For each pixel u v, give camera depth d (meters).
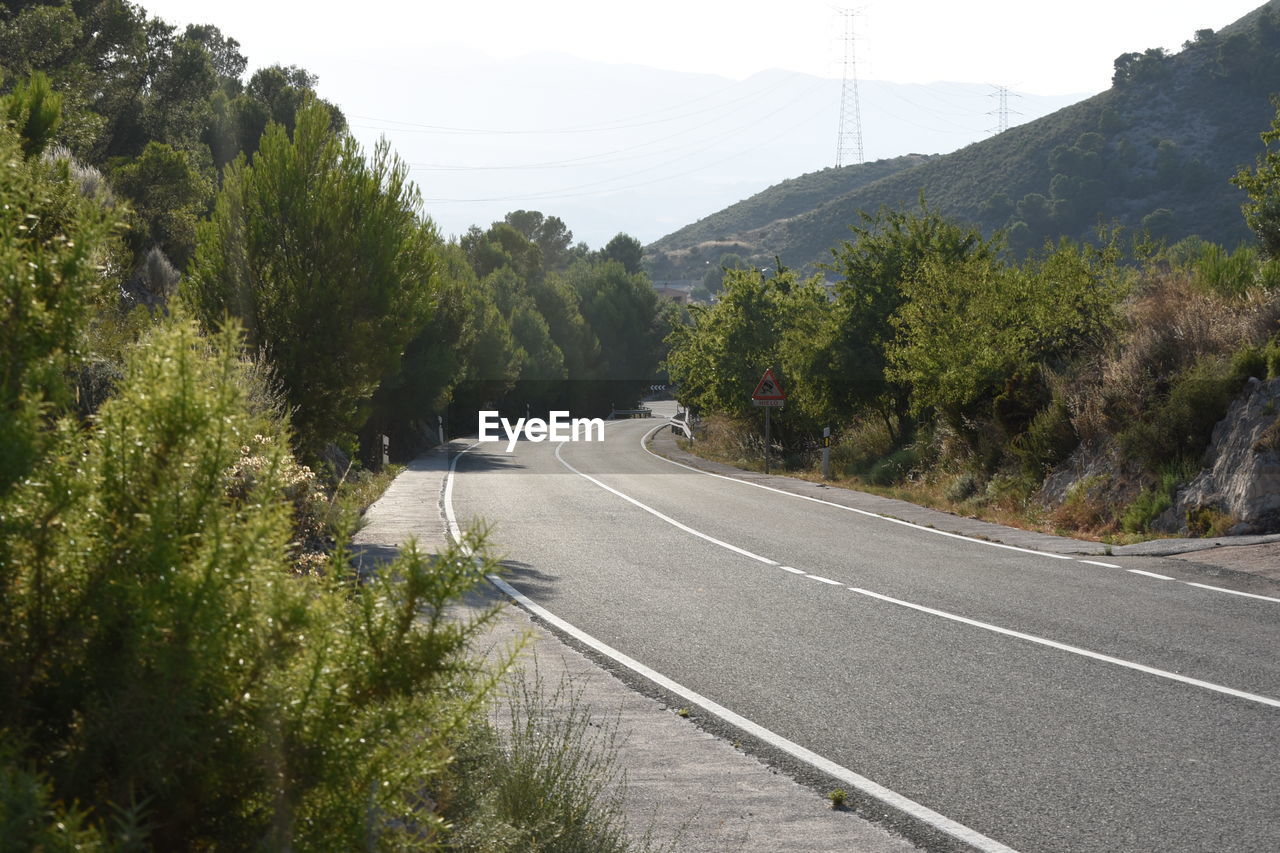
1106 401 18.59
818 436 37.38
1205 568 12.73
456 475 28.89
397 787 2.36
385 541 14.82
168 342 2.32
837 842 4.79
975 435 24.03
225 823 2.23
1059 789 5.53
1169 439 16.53
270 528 2.25
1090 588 11.92
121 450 2.24
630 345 98.06
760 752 6.16
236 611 2.22
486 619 2.54
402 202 17.61
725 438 44.50
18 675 2.12
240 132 43.84
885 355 28.33
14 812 1.69
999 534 16.75
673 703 7.24
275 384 14.98
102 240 2.29
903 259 31.12
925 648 9.00
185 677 2.11
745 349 38.59
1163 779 5.68
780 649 8.97
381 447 34.88
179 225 26.72
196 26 60.44
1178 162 149.12
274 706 2.23
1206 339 17.73
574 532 16.91
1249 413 15.36
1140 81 166.50
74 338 2.24
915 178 199.88
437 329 40.66
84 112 27.70
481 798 4.12
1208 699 7.33
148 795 2.15
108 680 2.16
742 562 14.01
